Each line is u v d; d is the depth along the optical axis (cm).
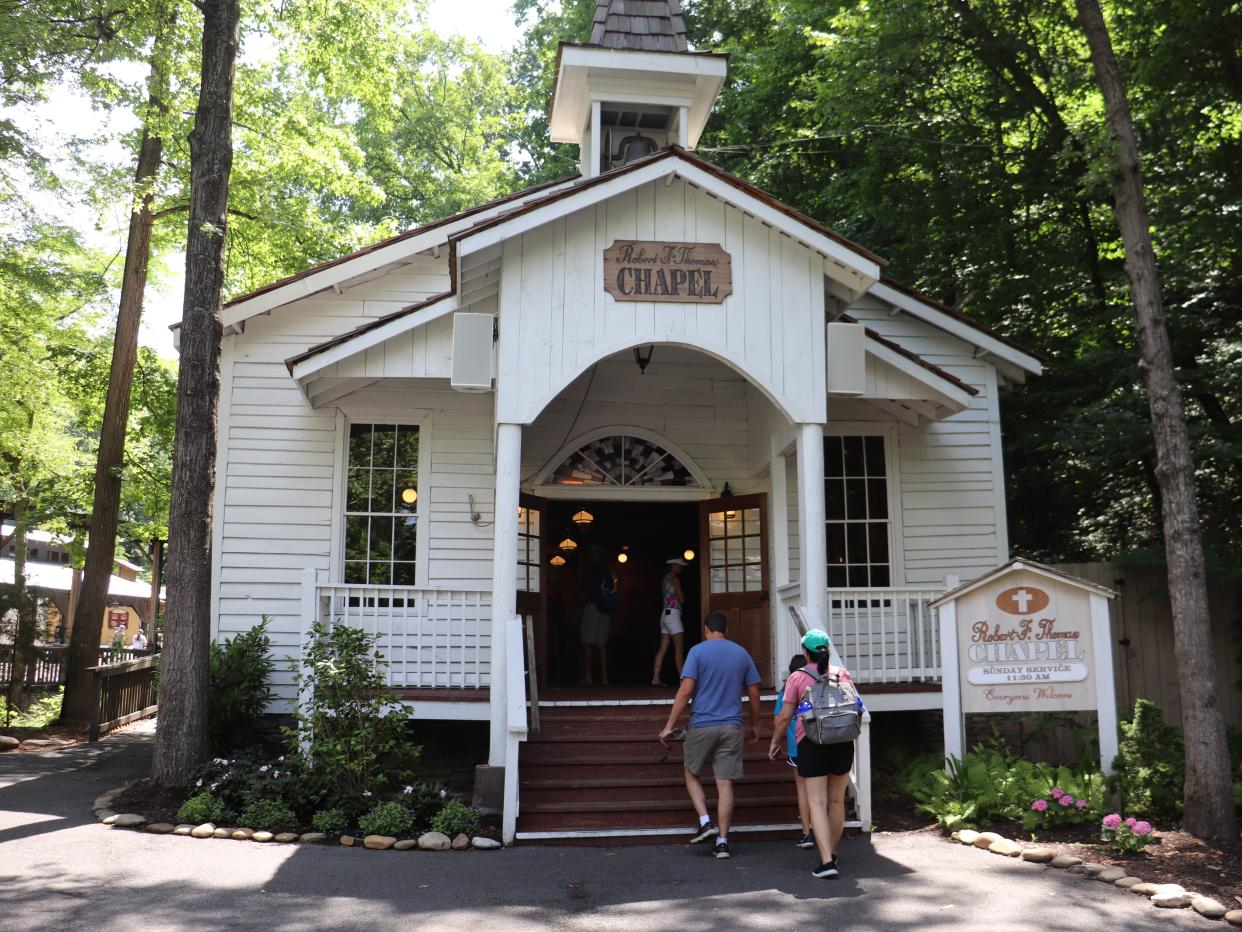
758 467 1256
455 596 1127
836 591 1096
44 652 1786
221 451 1225
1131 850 755
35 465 2034
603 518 1830
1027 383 1772
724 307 993
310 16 1656
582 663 1638
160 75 1357
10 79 1247
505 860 756
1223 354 1370
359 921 593
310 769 895
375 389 1263
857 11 1852
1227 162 1334
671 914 619
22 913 589
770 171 2156
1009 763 947
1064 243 1838
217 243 1059
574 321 969
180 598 995
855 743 886
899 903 643
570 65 1316
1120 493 1697
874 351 1062
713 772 898
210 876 684
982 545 1318
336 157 1880
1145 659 1260
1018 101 1817
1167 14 1309
